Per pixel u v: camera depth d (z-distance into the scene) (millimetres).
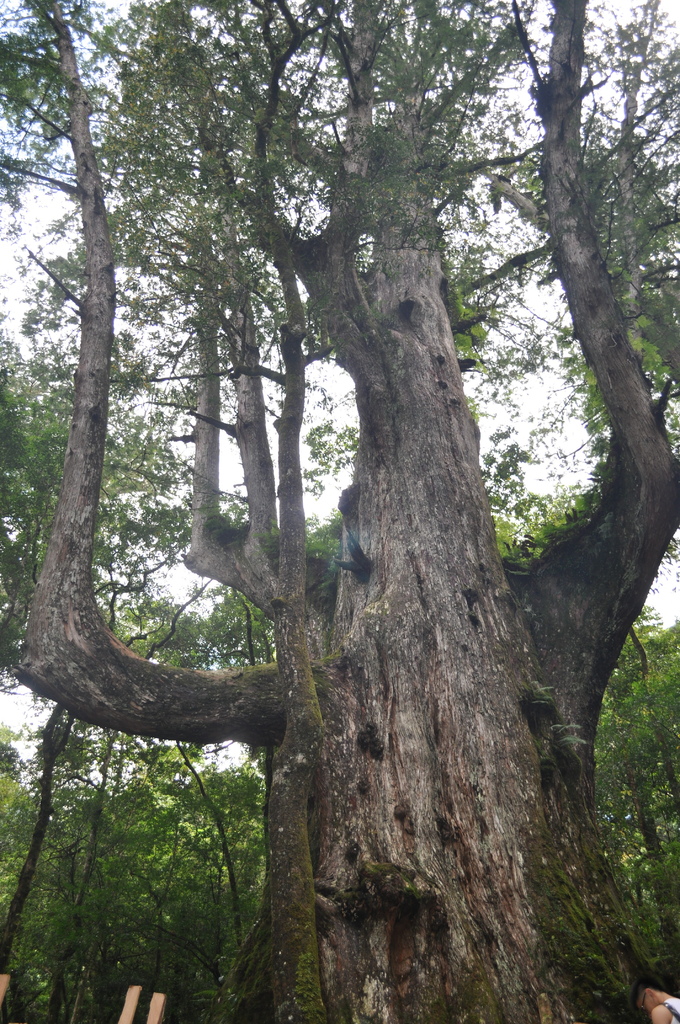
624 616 9469
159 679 7883
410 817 7438
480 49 12438
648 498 9180
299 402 9234
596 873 7398
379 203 10328
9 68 11383
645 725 16406
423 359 11289
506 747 7902
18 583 16828
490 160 14352
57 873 18078
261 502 12719
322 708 8211
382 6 11672
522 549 10445
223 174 10414
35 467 16250
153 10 11000
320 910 6605
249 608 19484
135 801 18609
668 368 11383
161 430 15578
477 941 6676
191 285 11586
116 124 11148
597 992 6211
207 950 15750
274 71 10312
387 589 9352
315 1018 5320
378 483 10375
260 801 18031
